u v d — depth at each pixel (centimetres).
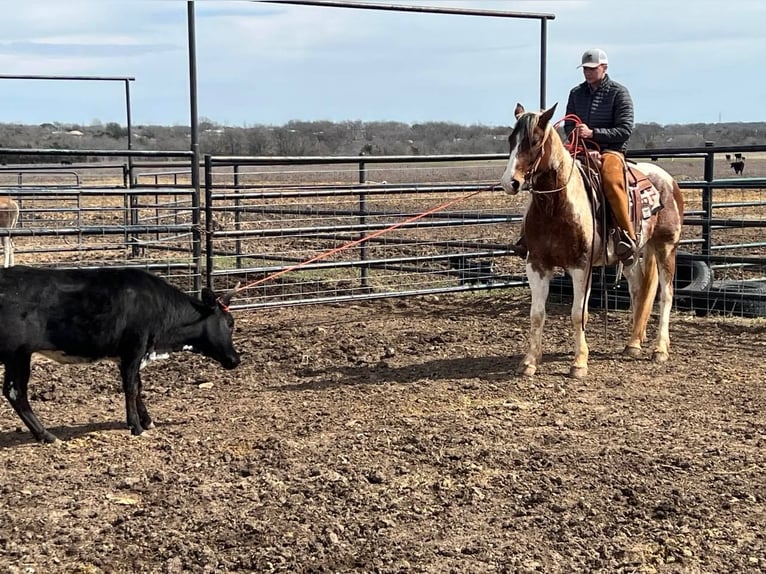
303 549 443
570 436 618
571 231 754
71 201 2583
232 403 717
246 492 518
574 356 830
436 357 873
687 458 570
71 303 596
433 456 575
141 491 521
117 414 691
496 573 420
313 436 625
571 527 471
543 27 1137
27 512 490
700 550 442
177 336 665
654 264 867
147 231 967
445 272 1205
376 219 1670
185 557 434
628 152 1138
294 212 1180
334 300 1046
